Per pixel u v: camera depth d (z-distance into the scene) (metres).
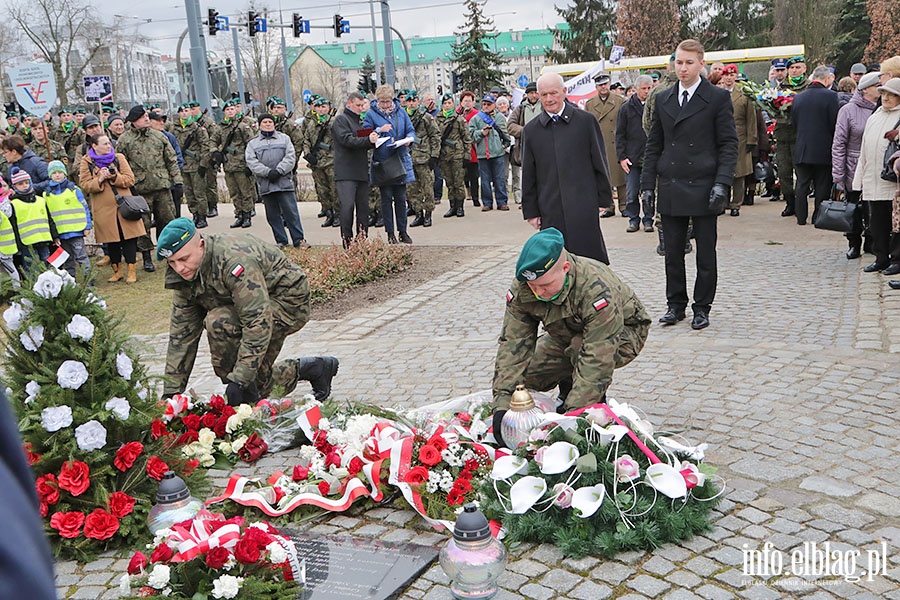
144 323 9.21
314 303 9.29
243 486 4.34
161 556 3.24
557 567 3.54
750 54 24.75
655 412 5.23
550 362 4.86
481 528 3.16
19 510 0.69
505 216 15.30
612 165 14.12
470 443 4.39
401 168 12.12
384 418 5.04
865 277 8.50
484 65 46.25
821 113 11.39
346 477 4.33
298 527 4.10
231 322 5.18
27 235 10.23
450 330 7.80
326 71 90.44
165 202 12.61
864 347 6.25
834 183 10.06
